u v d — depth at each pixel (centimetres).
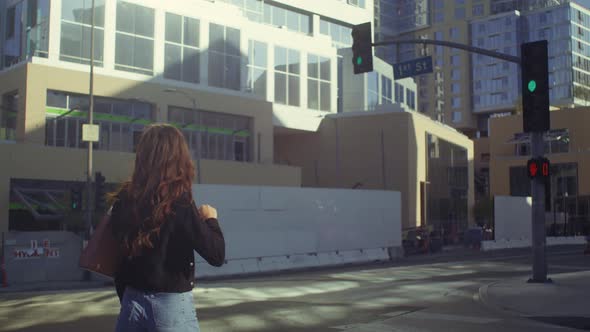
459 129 12025
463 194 6525
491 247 4028
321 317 1062
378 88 6241
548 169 1516
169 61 4350
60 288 2155
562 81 11412
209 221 265
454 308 1163
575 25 11562
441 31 12244
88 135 2695
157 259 250
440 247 3822
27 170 3322
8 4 4150
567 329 923
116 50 4053
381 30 12212
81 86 3775
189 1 4503
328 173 5538
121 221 255
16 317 1076
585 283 1493
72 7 3866
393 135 5269
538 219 1534
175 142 264
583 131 6875
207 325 979
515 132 7475
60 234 2409
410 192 5166
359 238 2827
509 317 1043
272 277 2066
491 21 11812
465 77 11938
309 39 5581
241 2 5344
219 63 4681
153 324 250
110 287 2045
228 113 4603
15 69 3684
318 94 5631
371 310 1147
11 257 2288
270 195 2427
